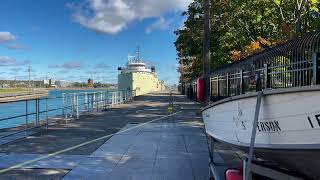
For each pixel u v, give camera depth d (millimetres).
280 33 21734
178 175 8484
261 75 10531
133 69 75938
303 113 4469
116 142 12750
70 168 9094
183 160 9922
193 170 8906
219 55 27344
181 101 41844
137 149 11469
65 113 20266
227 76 18078
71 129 16219
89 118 21203
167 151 11117
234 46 26672
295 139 4660
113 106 31969
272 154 5223
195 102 39344
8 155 10516
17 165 9359
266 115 5012
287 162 5129
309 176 5062
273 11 24188
